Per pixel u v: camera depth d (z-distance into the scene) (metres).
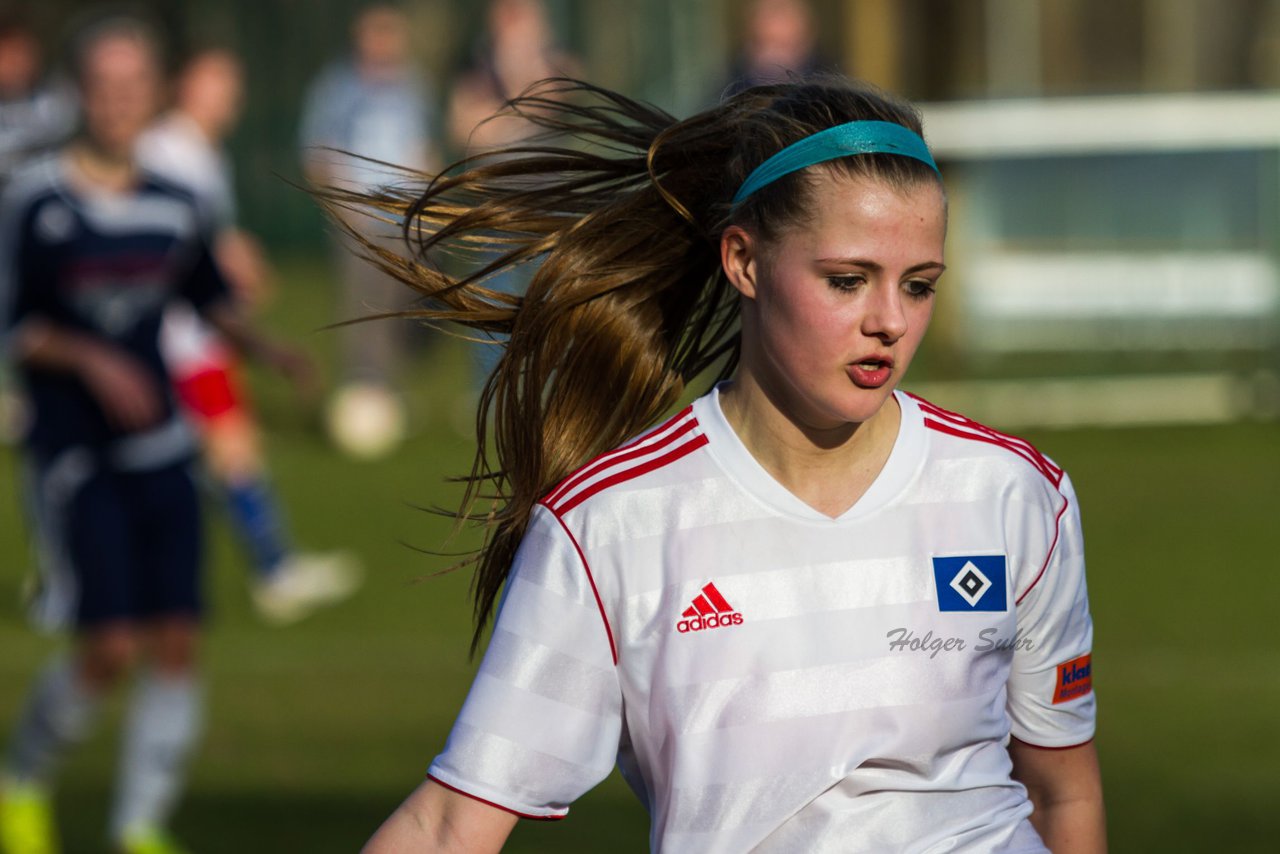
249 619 28.67
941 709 8.80
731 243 8.95
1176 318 44.38
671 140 9.60
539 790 8.79
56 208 19.62
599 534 8.88
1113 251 44.25
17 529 35.38
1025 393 44.69
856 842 8.67
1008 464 9.16
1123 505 35.09
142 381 19.22
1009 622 9.01
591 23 54.88
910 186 8.47
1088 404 44.56
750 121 8.90
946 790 8.84
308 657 26.20
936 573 8.91
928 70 48.84
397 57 40.97
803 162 8.52
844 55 49.47
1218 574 29.83
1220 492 36.00
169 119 31.75
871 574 8.86
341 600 29.36
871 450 9.01
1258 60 50.53
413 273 10.34
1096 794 9.70
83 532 18.98
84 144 19.97
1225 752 21.20
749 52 39.75
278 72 76.19
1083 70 49.28
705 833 8.70
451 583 30.33
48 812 19.38
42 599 19.23
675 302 9.87
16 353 19.45
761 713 8.68
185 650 19.14
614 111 10.57
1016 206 44.41
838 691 8.73
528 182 10.35
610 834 18.91
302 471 39.53
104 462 19.14
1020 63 48.97
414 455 40.91
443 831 8.78
